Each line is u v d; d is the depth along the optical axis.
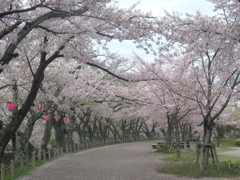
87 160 15.83
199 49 8.23
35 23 7.34
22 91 16.41
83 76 19.58
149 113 25.05
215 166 10.82
